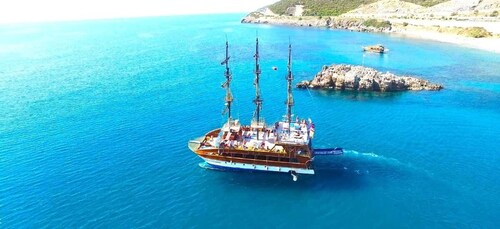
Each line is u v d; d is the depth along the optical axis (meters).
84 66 183.88
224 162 74.94
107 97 126.06
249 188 69.88
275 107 114.06
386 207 63.88
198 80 147.62
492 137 90.38
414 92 130.50
